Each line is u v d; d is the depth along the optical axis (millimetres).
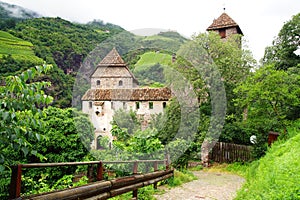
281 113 12391
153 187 7082
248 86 12250
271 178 4867
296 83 12422
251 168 10125
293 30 24453
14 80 2535
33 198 2723
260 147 12227
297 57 24156
